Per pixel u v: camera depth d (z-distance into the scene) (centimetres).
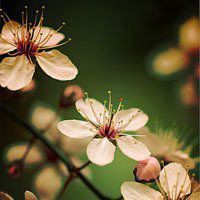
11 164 25
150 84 33
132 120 23
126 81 33
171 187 22
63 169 27
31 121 27
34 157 27
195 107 33
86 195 30
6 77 23
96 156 22
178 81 33
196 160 24
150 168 22
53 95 32
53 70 23
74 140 27
